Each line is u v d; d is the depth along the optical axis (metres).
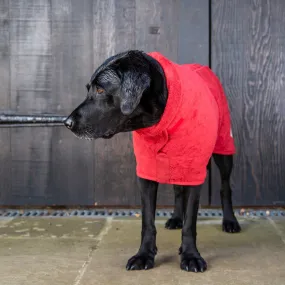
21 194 2.00
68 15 1.94
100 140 1.97
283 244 1.54
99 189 1.99
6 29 1.95
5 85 1.97
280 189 1.97
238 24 1.92
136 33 1.93
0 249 1.48
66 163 1.98
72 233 1.67
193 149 1.29
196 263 1.30
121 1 1.92
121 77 1.17
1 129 1.98
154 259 1.37
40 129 1.97
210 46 1.93
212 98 1.41
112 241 1.57
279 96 1.94
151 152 1.31
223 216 1.74
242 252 1.46
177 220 1.75
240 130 1.95
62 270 1.30
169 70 1.25
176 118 1.24
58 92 1.96
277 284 1.20
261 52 1.92
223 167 1.72
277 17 1.91
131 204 1.99
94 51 1.95
